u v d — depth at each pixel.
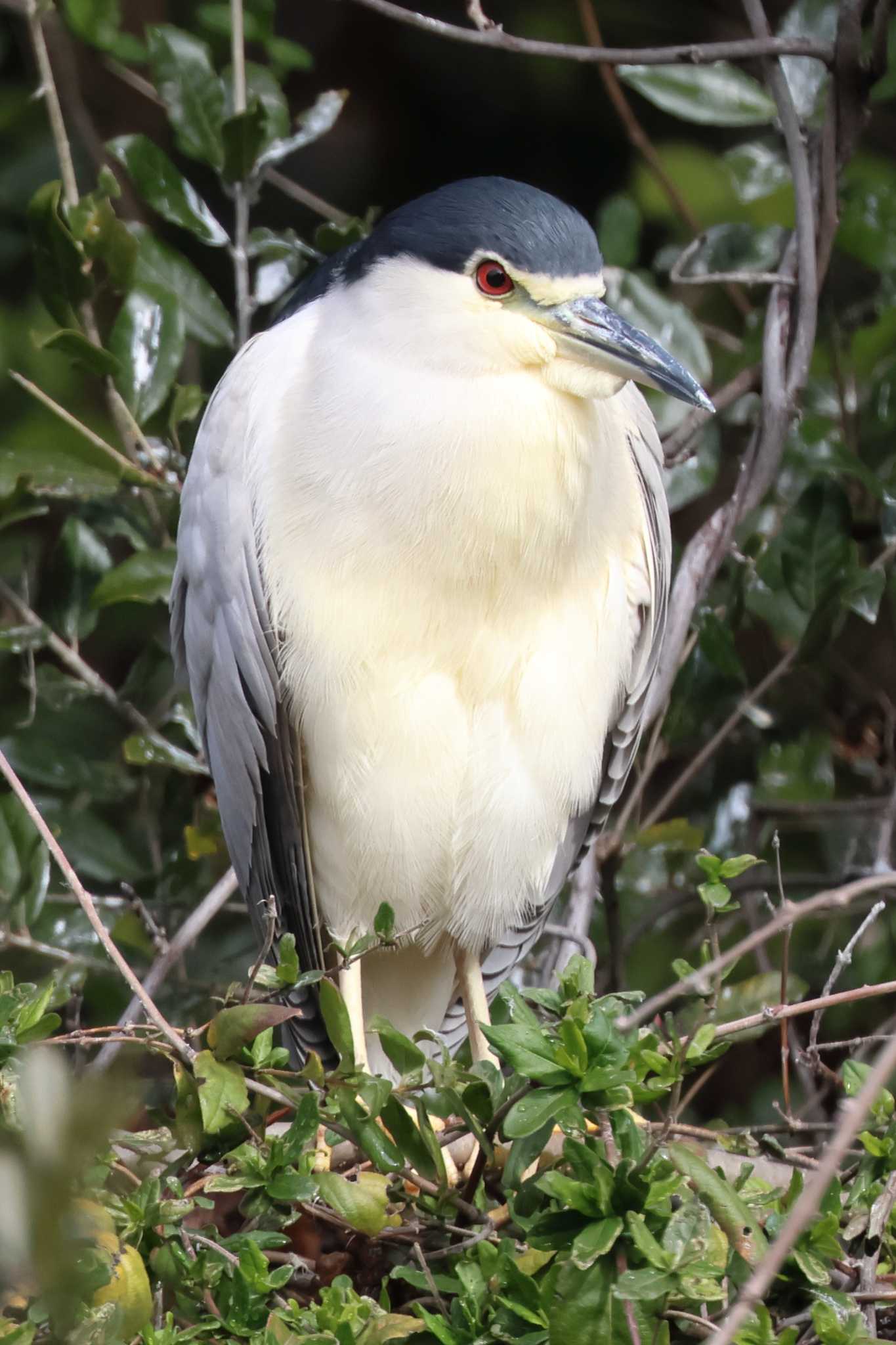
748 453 6.87
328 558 6.00
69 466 7.11
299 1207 4.79
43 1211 2.31
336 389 5.96
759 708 7.74
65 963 6.95
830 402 8.06
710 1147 4.73
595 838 6.82
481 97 11.11
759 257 8.19
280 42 8.37
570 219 5.82
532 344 5.82
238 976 7.41
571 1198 3.88
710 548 6.81
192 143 7.67
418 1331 4.08
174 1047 4.49
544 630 6.15
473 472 5.85
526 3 10.56
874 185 7.99
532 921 6.65
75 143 9.84
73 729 7.61
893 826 7.56
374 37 11.13
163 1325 4.07
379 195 11.20
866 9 7.58
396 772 6.18
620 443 6.41
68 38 9.60
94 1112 2.35
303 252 7.76
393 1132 4.51
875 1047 7.22
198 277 7.79
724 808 7.68
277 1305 4.45
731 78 8.02
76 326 7.30
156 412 7.59
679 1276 3.72
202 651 6.50
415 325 5.87
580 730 6.29
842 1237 4.33
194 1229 4.50
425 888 6.42
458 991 6.91
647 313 7.79
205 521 6.33
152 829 7.50
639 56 6.54
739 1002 6.00
